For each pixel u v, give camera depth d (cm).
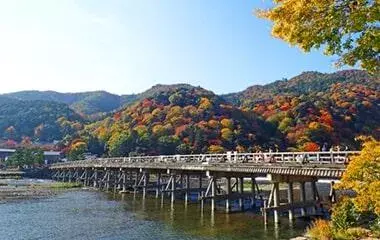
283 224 2573
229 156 3188
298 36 751
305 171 2266
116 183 5847
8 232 2583
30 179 9069
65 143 13262
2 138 15725
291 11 746
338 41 724
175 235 2395
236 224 2683
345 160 2067
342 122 8981
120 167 5441
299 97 10938
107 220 3056
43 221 3030
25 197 4859
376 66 726
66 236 2445
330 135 8119
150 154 9069
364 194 1104
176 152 8762
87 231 2603
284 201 3609
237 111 10644
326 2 712
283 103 10919
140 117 11425
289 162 2462
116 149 9719
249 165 2752
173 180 4075
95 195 5184
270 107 11000
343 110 9581
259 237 2209
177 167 3812
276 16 764
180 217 3117
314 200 2694
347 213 1928
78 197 4916
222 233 2384
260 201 3872
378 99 10850
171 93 12750
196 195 5078
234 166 2919
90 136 12312
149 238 2345
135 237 2383
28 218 3188
